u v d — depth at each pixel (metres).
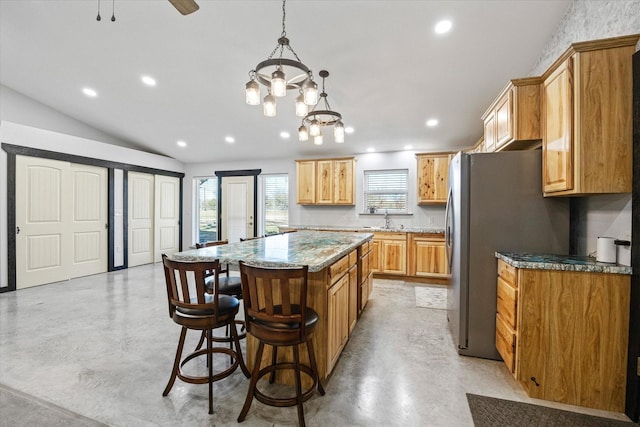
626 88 1.63
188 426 1.55
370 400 1.78
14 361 2.20
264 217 6.57
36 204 4.30
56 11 2.83
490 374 2.08
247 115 4.63
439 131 4.64
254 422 1.59
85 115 4.92
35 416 1.61
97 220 5.18
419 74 3.25
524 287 1.83
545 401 1.79
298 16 2.56
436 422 1.59
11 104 4.34
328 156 6.00
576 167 1.71
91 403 1.73
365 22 2.57
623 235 1.74
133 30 2.96
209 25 2.79
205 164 6.94
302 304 1.51
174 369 1.79
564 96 1.80
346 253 2.23
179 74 3.66
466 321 2.34
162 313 3.22
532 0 2.25
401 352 2.41
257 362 1.62
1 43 3.37
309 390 1.65
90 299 3.72
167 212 6.63
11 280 4.03
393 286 4.54
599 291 1.71
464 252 2.33
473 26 2.54
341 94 3.69
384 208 5.61
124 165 5.59
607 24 1.81
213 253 2.08
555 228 2.16
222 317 1.73
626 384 1.66
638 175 1.58
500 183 2.25
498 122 2.58
